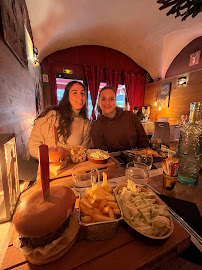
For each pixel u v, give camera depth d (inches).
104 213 16.2
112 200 17.5
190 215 20.4
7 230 17.8
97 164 34.0
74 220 16.9
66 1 100.7
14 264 13.4
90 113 198.7
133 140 63.5
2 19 38.3
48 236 13.2
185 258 15.5
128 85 217.3
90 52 186.7
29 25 94.9
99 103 60.0
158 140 47.6
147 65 206.5
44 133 48.4
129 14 124.8
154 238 14.4
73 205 15.9
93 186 18.1
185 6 31.8
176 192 25.9
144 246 15.3
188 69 168.6
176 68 184.1
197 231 18.2
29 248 13.3
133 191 20.9
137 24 140.4
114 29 151.6
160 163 38.3
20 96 58.4
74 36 152.7
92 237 15.5
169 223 16.1
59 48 165.8
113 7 115.1
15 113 49.6
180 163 29.1
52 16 108.7
